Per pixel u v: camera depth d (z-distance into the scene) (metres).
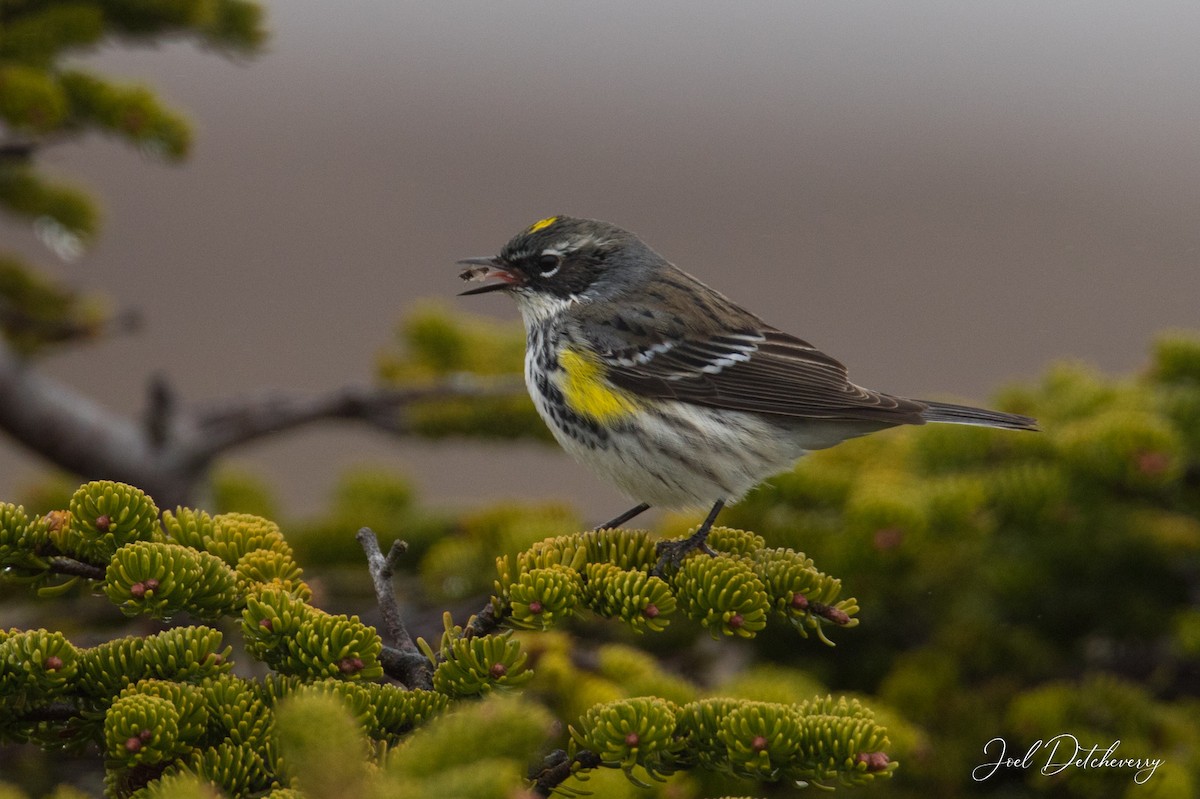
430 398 14.13
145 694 5.86
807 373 11.12
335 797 4.50
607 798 7.83
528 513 12.30
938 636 11.88
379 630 12.02
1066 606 12.07
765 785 10.48
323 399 14.24
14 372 13.86
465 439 15.72
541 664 9.39
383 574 7.07
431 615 12.23
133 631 12.16
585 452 11.10
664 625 7.01
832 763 5.96
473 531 12.31
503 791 4.49
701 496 10.95
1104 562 12.02
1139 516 12.16
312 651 6.34
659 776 6.40
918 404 10.95
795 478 11.89
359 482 15.30
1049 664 11.72
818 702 6.25
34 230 14.62
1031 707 10.63
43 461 14.32
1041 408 13.09
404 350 16.44
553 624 6.88
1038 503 11.62
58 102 11.63
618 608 7.13
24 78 11.58
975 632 11.83
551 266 11.92
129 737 5.63
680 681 9.62
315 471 21.52
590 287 11.84
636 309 11.42
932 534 11.16
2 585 12.45
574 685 9.32
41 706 6.18
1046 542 11.98
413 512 14.74
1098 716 10.55
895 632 12.09
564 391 11.09
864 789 10.65
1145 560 12.06
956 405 10.99
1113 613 12.06
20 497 13.96
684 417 10.82
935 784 10.73
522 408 15.50
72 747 6.31
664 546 8.27
